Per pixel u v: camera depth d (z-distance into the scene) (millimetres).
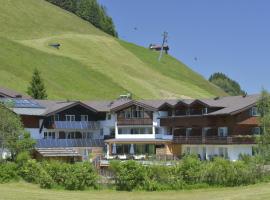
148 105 108000
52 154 91438
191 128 104250
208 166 66125
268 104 82312
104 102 117188
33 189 61875
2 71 175625
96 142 105438
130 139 107438
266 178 68125
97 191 62906
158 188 63594
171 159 93500
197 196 57219
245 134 95625
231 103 101125
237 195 55312
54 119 104938
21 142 75125
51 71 199250
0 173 66750
